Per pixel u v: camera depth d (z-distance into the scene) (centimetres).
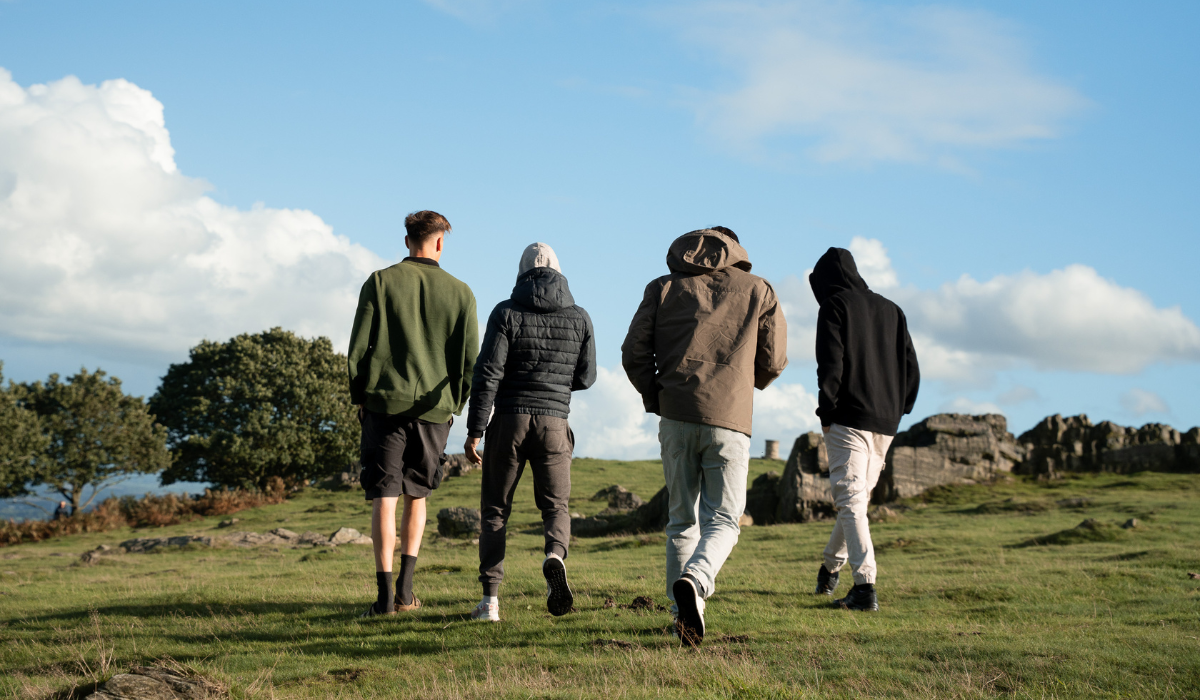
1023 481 2456
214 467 4284
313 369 4478
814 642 388
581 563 968
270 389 4212
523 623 454
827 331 525
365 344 495
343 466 4422
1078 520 1417
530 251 495
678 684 315
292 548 1617
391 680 335
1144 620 470
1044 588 605
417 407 498
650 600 517
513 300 476
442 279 518
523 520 2061
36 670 383
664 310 424
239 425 4150
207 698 296
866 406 530
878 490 2389
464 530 1741
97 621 499
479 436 458
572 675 330
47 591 767
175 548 1642
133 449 3884
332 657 383
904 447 2442
